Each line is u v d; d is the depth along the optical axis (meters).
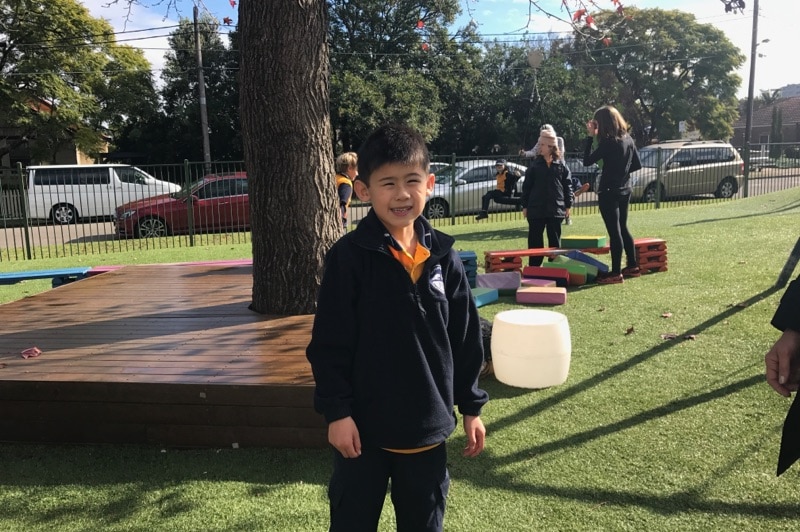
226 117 31.55
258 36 4.09
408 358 1.70
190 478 2.71
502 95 33.09
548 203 6.64
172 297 5.19
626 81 41.62
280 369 3.16
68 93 25.28
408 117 26.56
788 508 2.35
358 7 29.58
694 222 10.66
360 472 1.74
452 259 1.82
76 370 3.20
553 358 3.59
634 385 3.56
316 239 4.36
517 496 2.50
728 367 3.75
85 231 15.64
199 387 2.94
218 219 14.35
